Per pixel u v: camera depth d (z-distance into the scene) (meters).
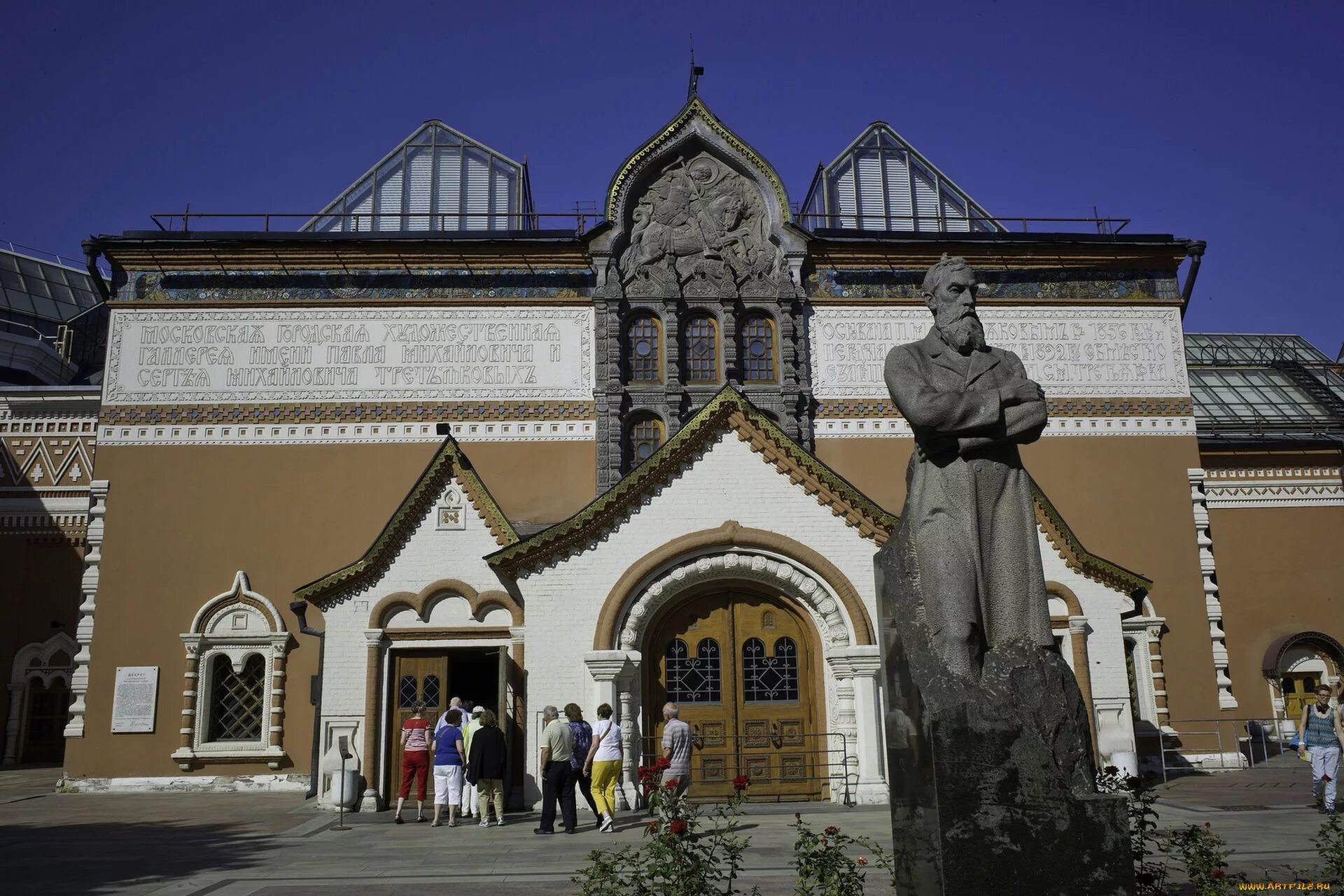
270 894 11.88
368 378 29.12
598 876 8.63
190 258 29.42
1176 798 20.50
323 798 21.00
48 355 45.16
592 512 20.14
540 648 19.88
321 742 21.45
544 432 29.06
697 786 19.92
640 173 30.56
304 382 28.98
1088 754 6.96
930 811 6.81
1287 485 36.25
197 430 28.48
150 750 26.44
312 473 28.42
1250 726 32.00
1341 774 25.62
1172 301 31.19
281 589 27.52
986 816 6.64
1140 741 27.47
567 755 17.03
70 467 37.38
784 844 14.72
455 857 14.59
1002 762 6.72
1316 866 10.51
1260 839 14.39
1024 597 7.31
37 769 34.22
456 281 29.89
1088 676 22.11
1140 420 30.41
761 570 20.22
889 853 13.65
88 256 29.20
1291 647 35.00
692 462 20.66
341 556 27.88
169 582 27.41
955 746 6.75
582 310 29.89
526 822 18.53
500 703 20.33
